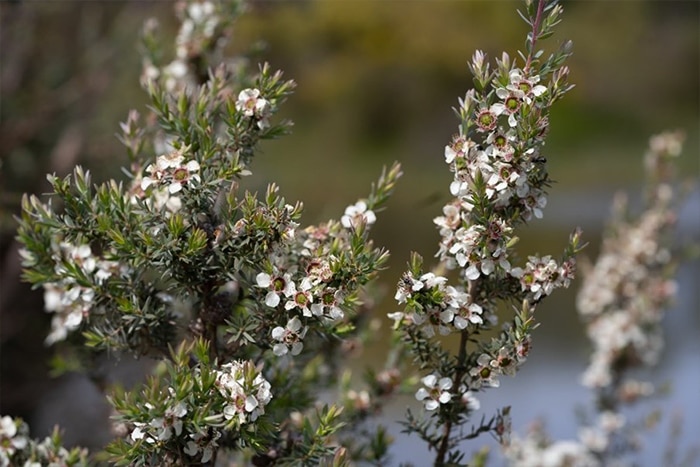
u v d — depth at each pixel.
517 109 2.81
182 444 2.85
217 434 2.80
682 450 6.75
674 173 6.76
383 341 6.02
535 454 5.60
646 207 6.75
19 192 8.62
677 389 7.84
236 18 4.32
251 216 2.82
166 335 3.26
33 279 3.32
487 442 6.39
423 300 2.84
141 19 9.20
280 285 2.83
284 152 16.61
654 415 6.11
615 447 6.09
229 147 3.15
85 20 9.70
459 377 3.10
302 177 15.92
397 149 19.48
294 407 3.58
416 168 18.47
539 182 2.91
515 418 7.49
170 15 9.02
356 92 18.86
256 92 3.13
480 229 2.87
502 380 8.75
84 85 9.22
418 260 2.83
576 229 3.02
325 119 19.42
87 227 3.09
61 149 8.88
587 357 7.18
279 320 2.91
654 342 6.39
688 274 11.75
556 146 20.66
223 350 3.17
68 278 3.23
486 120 2.83
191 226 2.97
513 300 3.06
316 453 3.08
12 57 8.89
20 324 8.48
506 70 2.83
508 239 2.87
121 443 2.82
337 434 3.92
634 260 6.43
